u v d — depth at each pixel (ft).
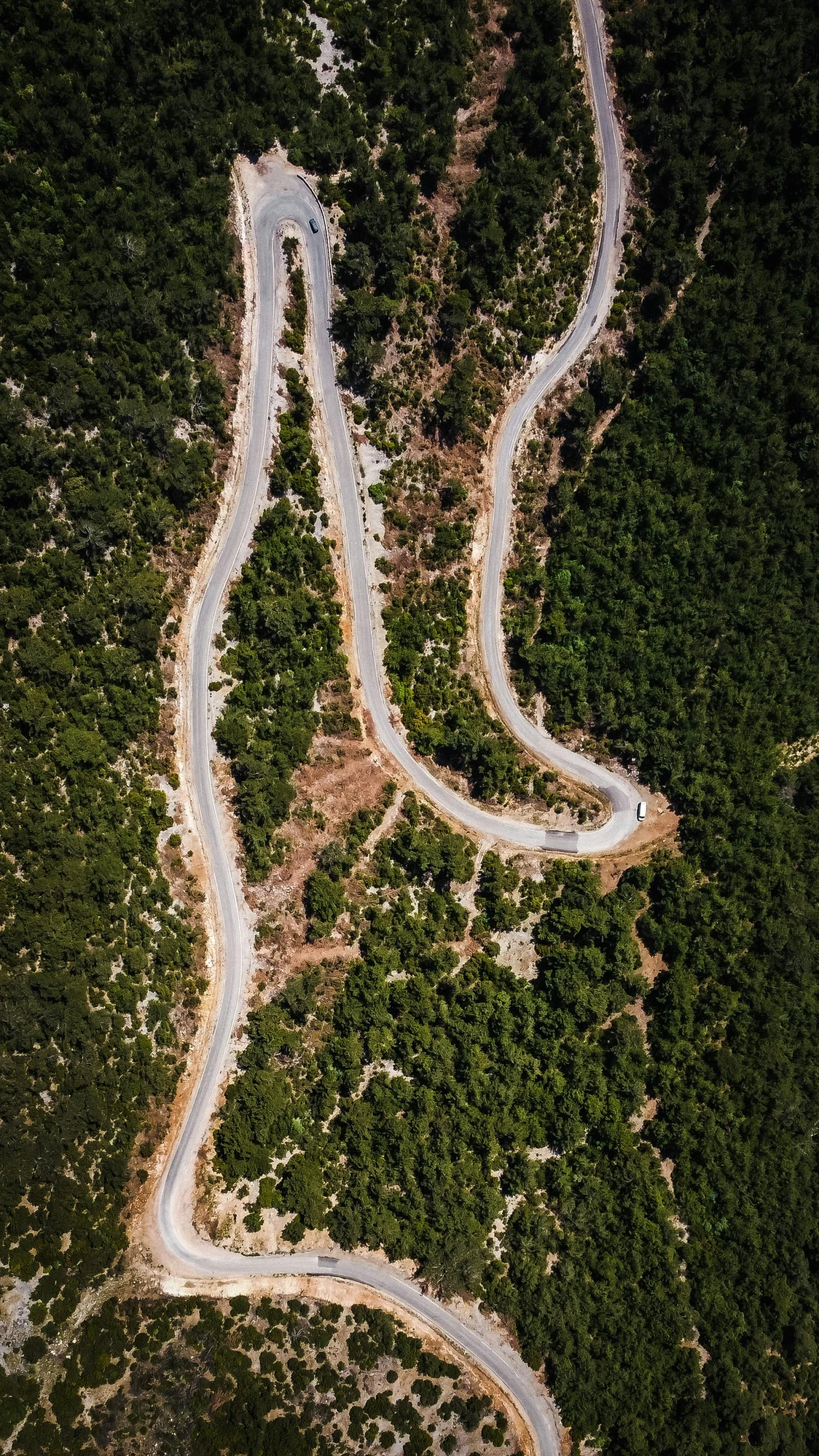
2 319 192.24
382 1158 229.04
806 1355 223.30
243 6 202.28
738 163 225.15
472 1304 227.61
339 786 232.73
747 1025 234.38
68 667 202.80
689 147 223.30
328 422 226.17
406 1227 227.20
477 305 226.58
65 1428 192.44
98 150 196.54
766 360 233.55
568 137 223.10
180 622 221.05
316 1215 221.66
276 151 214.48
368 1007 227.81
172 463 212.02
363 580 232.12
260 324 219.00
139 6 195.83
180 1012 220.43
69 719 208.13
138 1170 214.07
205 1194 218.79
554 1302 227.20
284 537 222.28
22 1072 202.39
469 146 220.43
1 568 199.93
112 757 213.46
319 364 223.92
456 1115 230.89
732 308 230.27
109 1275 208.64
